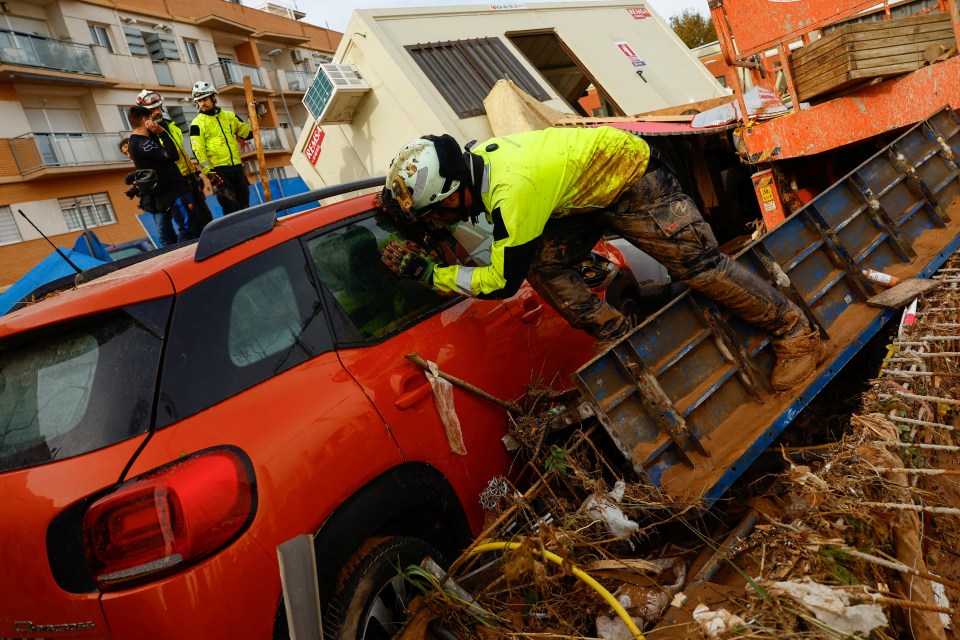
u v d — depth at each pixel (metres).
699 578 2.37
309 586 1.92
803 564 2.14
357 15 6.98
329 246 2.78
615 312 3.25
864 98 4.69
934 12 5.02
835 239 3.75
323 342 2.51
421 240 3.20
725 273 3.07
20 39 27.72
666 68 9.93
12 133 27.61
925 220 4.35
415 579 2.40
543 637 2.30
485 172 2.69
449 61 7.33
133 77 32.72
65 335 2.21
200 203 7.67
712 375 3.16
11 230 27.20
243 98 39.78
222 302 2.32
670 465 2.89
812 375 3.21
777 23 4.88
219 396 2.16
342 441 2.29
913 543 2.31
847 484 2.40
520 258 2.71
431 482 2.55
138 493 1.89
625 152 2.95
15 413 2.21
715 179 6.59
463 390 2.84
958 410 3.27
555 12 9.05
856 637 1.77
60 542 1.95
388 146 7.28
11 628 2.09
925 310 3.54
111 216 30.53
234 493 1.98
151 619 1.86
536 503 2.99
